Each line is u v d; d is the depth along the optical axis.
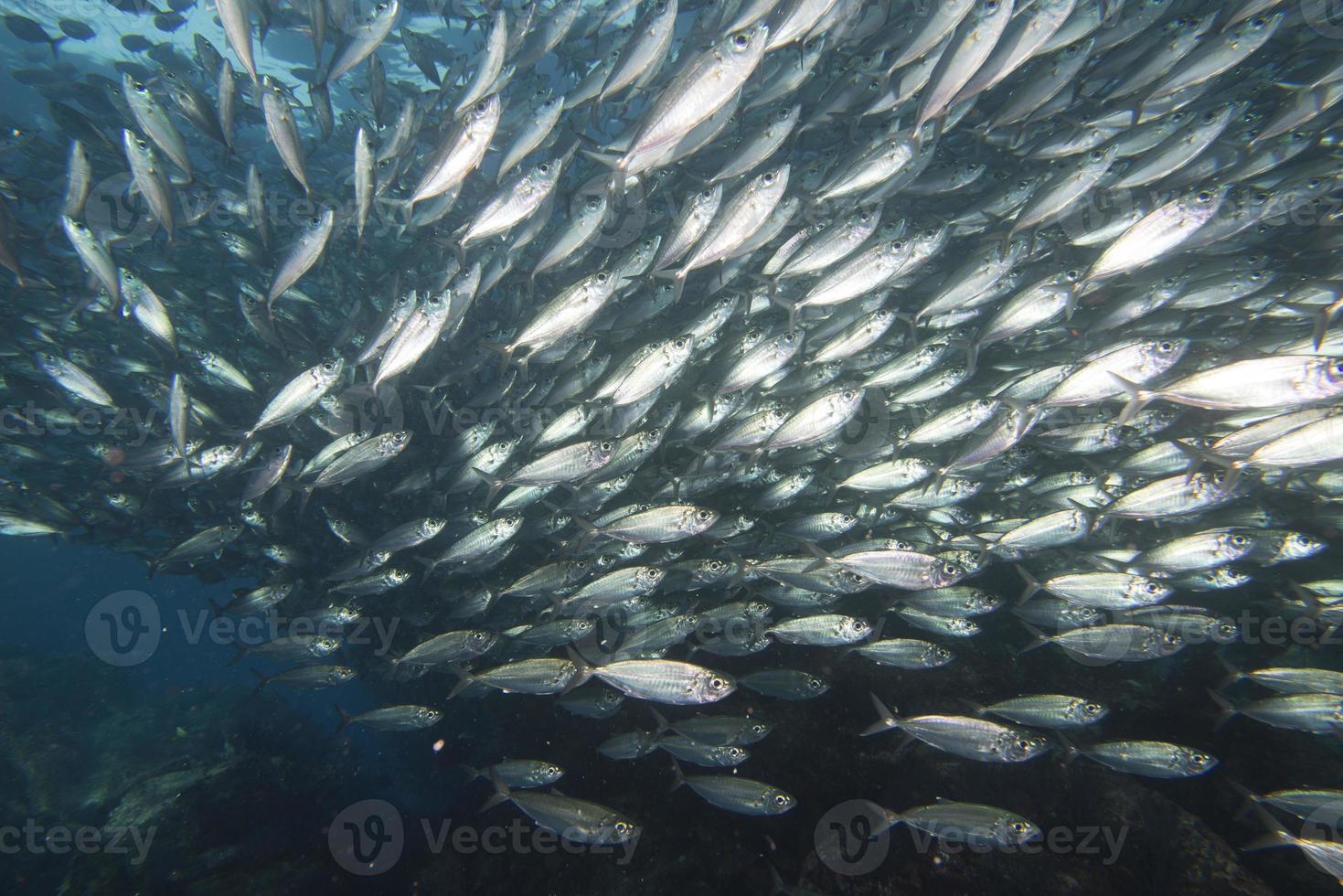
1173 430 1.01
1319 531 0.99
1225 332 1.00
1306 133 0.90
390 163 1.10
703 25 1.05
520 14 1.05
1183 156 0.87
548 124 0.87
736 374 0.96
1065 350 1.06
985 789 0.89
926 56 0.92
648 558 1.08
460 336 1.28
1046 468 1.14
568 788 1.20
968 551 0.95
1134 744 0.79
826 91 1.06
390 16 0.93
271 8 1.02
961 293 0.95
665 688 0.80
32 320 1.29
